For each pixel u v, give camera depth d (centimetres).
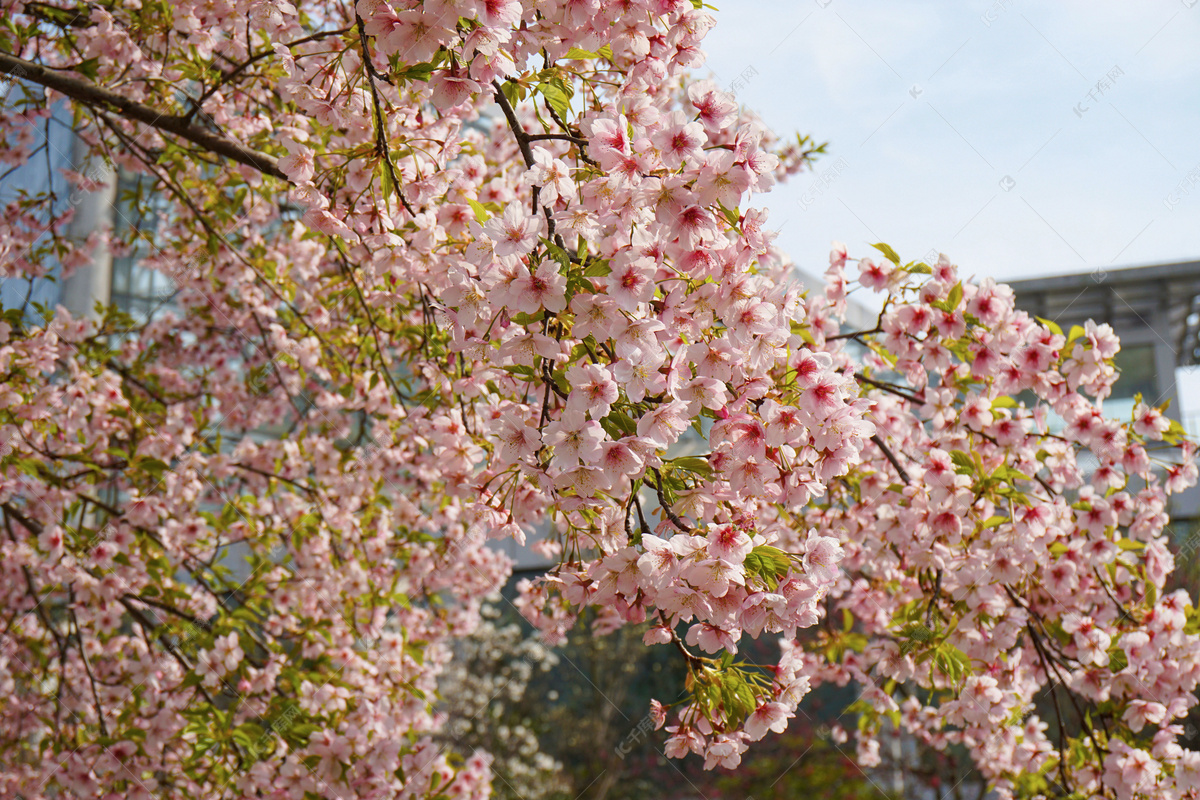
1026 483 287
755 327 152
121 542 329
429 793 294
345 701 307
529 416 171
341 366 393
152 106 328
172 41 298
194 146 323
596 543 162
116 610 340
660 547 144
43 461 334
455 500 379
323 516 380
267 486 420
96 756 318
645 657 732
